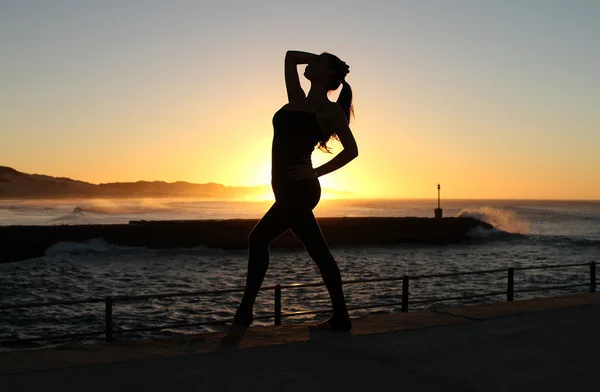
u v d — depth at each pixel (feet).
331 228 138.72
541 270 84.74
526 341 18.02
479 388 13.50
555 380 14.16
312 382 13.60
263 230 17.58
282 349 16.48
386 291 61.46
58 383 13.19
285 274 82.89
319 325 19.34
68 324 44.04
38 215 317.83
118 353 15.88
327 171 17.39
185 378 13.69
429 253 125.59
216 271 87.20
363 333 18.67
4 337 39.73
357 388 13.26
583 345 17.57
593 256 123.24
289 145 17.24
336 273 18.67
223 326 43.42
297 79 18.01
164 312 48.39
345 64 17.81
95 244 110.32
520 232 187.52
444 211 476.13
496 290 64.18
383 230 144.36
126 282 74.84
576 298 26.61
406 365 15.19
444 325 20.18
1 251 100.37
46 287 70.13
